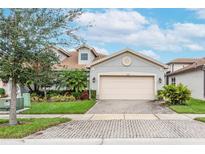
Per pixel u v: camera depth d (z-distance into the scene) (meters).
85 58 31.11
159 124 12.50
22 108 18.27
